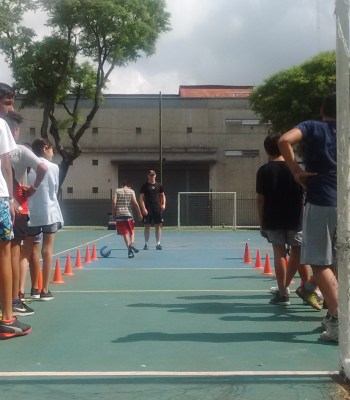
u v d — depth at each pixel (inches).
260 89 1274.6
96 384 145.3
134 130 1569.9
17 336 191.6
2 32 1074.1
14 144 185.6
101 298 264.8
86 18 1068.5
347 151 143.4
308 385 143.5
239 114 1577.3
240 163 1574.8
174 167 1571.1
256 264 401.7
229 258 485.4
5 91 202.1
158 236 571.5
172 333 196.1
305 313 228.7
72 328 203.8
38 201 250.5
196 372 154.1
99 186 1566.2
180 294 276.7
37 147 254.5
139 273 365.1
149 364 161.6
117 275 353.7
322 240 177.6
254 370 155.8
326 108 182.1
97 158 1569.9
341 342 144.7
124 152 1566.2
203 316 223.3
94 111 1172.5
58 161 1562.5
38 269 262.8
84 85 1163.9
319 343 183.0
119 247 609.0
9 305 191.6
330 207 176.2
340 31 141.6
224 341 185.5
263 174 239.0
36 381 147.7
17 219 210.7
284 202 237.8
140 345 181.0
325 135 178.2
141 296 270.8
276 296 247.4
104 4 1060.5
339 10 141.4
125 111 1568.7
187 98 1582.2
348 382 142.6
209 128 1578.5
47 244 256.5
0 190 181.8
